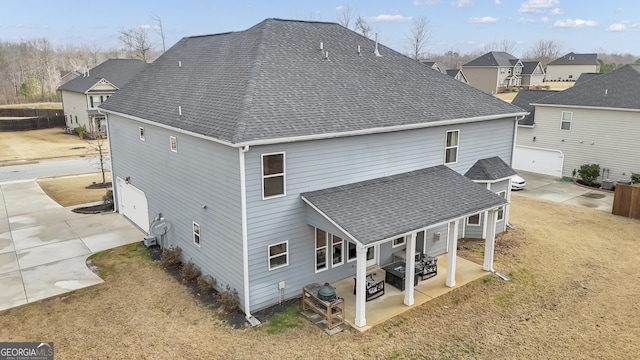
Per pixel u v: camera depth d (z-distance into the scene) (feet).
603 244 57.62
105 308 40.81
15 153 123.65
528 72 266.36
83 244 56.75
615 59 504.84
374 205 41.98
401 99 51.98
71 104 161.48
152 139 53.36
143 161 57.36
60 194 82.07
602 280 47.44
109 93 152.97
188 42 71.56
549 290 45.14
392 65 59.88
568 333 37.58
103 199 75.25
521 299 43.29
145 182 57.98
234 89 45.34
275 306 41.24
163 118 49.01
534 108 103.09
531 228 63.46
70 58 419.95
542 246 56.65
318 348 34.99
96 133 150.92
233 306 40.01
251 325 38.11
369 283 43.16
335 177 43.62
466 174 56.95
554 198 80.38
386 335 36.88
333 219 38.52
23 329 37.45
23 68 327.67
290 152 39.68
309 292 39.91
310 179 41.78
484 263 48.96
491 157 60.13
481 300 42.93
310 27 60.29
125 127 61.31
